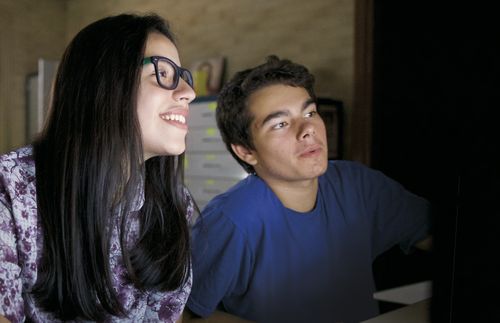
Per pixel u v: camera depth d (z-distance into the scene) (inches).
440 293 31.8
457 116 31.4
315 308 53.5
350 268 55.5
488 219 29.6
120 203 37.2
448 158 31.7
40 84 239.9
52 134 35.9
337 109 144.2
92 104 34.4
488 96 30.5
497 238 29.2
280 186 52.8
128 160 35.3
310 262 52.9
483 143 30.0
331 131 142.3
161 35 36.9
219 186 157.4
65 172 34.4
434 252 32.3
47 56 286.5
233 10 189.3
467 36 37.2
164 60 35.9
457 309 30.9
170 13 220.4
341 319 55.0
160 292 42.5
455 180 31.1
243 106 51.1
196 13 206.2
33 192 34.6
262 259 51.2
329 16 154.4
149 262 41.6
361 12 116.4
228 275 50.3
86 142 34.5
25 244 33.6
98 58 34.5
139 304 41.5
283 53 169.8
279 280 51.9
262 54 177.9
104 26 35.6
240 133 52.6
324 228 54.0
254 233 51.2
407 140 75.8
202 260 50.2
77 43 35.7
